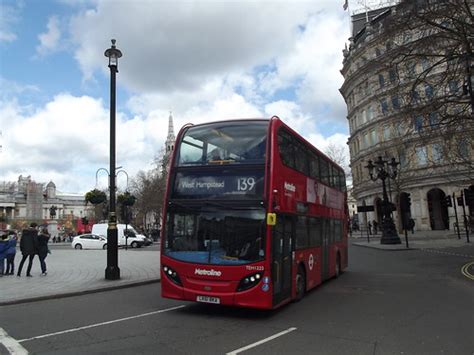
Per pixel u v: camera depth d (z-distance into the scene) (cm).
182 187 905
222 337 686
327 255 1315
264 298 803
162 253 891
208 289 827
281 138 934
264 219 828
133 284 1318
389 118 1738
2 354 592
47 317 847
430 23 1395
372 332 716
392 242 3108
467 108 1522
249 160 872
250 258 816
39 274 1547
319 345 636
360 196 6619
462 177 4538
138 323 791
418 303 983
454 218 4897
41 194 8138
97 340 668
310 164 1176
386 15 1692
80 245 3944
